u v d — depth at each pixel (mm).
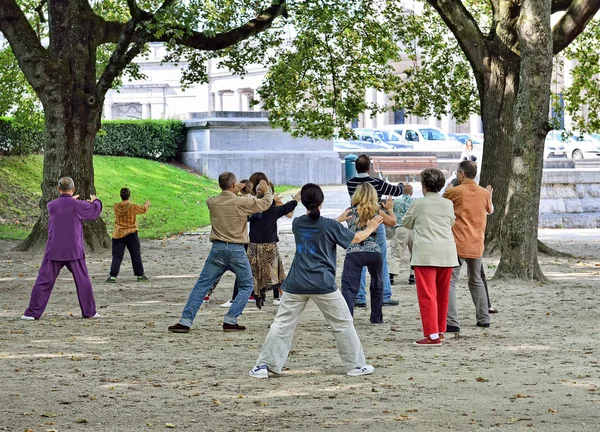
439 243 10812
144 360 9781
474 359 9844
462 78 27859
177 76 72312
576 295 15594
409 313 13555
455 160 46875
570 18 21734
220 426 6984
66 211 13016
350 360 8969
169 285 17188
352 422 7047
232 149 42562
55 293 15961
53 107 23031
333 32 26953
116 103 72562
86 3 23625
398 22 27750
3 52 31734
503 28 22484
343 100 28453
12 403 7750
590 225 31344
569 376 8852
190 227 30312
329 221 8961
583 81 26656
